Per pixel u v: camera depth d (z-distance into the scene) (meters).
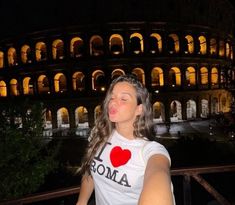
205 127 56.16
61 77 67.69
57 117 60.41
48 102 60.22
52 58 60.97
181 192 20.58
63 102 59.72
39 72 61.31
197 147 33.81
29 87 67.00
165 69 61.19
